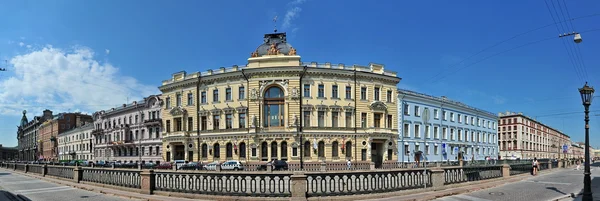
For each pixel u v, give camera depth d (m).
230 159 48.53
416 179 16.11
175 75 55.62
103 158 82.62
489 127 81.31
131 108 73.50
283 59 48.44
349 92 49.56
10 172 41.28
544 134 123.62
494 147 82.88
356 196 13.66
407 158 54.75
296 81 47.50
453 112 66.56
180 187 15.27
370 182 14.47
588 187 14.21
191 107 52.84
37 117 137.88
